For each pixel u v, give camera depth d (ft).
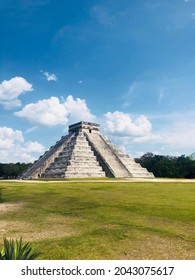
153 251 43.83
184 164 415.44
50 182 217.97
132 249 44.78
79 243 47.96
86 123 388.98
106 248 45.29
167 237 51.11
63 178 286.66
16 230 58.95
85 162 315.58
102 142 377.71
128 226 59.41
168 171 407.64
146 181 225.76
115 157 350.43
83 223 63.62
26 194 125.08
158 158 468.34
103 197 107.14
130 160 368.89
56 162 342.44
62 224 63.46
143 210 77.20
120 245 46.70
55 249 45.09
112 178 286.66
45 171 344.69
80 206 87.66
